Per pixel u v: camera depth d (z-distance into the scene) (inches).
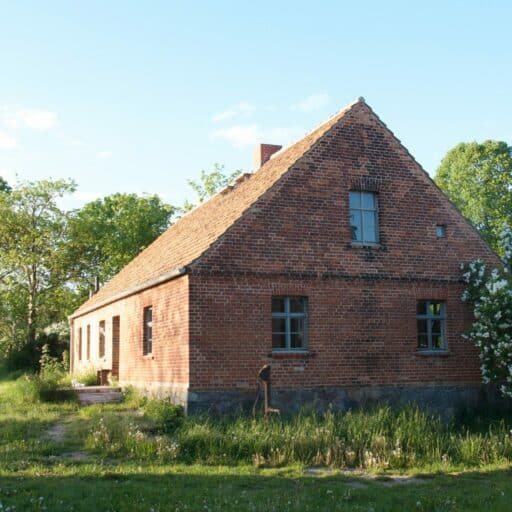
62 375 1159.6
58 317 2100.1
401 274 822.5
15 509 374.3
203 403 706.2
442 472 522.0
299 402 745.0
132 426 621.9
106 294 1182.3
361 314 793.6
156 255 1072.8
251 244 752.3
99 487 433.1
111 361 1063.6
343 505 402.6
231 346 727.1
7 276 1900.8
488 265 877.8
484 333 784.9
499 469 533.6
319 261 782.5
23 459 524.1
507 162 1722.4
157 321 822.5
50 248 1891.0
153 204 2126.0
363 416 657.6
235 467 520.7
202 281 725.3
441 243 855.7
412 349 814.5
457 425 773.9
